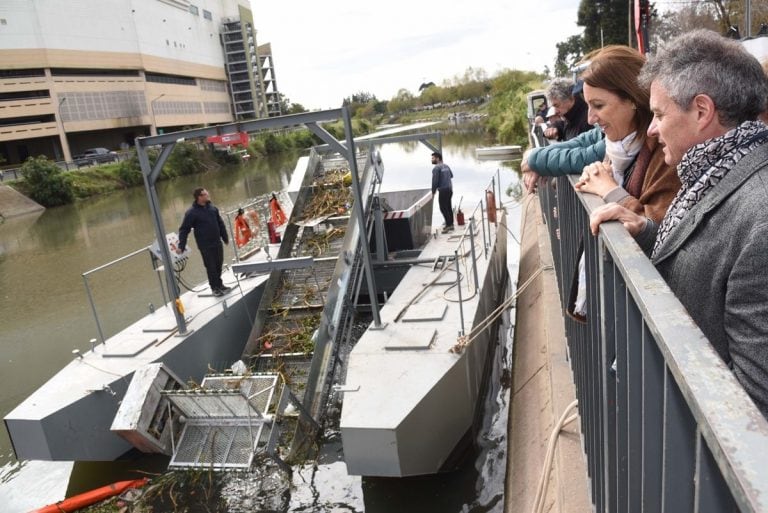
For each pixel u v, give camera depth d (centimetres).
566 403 380
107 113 6450
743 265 105
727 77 120
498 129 4738
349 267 873
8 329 1309
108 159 5603
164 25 7612
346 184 1034
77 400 670
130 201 3838
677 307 92
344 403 568
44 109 5700
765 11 1015
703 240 118
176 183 4853
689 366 76
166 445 673
